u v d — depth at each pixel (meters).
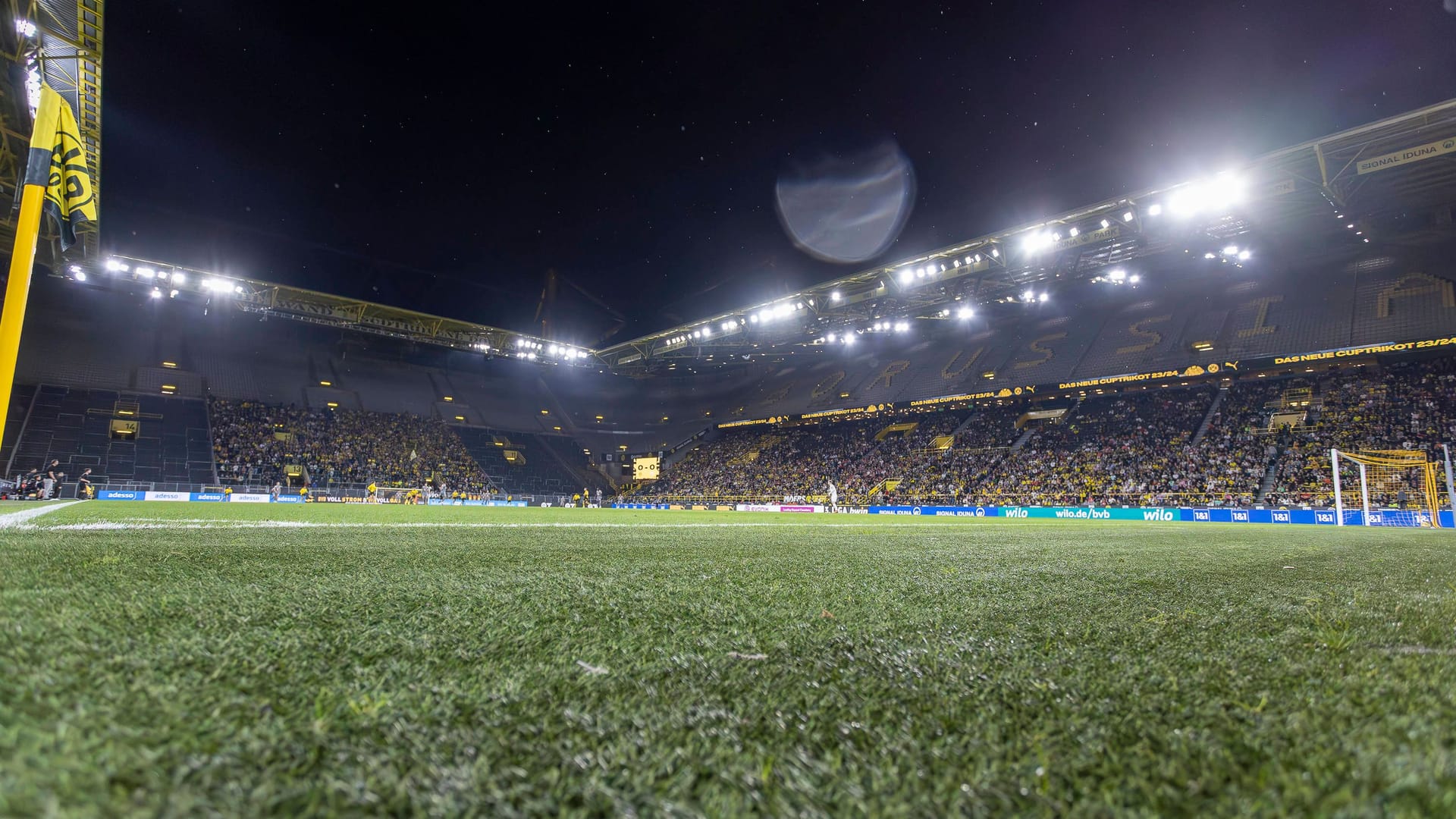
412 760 0.84
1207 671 1.35
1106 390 32.47
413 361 47.50
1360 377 28.06
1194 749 0.92
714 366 47.97
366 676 1.19
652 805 0.74
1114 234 21.86
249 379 38.84
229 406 36.28
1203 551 5.38
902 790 0.79
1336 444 25.86
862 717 1.05
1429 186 19.80
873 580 2.92
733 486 41.97
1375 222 23.28
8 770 0.71
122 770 0.75
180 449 32.78
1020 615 2.01
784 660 1.40
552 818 0.70
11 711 0.90
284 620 1.65
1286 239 26.19
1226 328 32.00
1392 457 23.81
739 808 0.73
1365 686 1.23
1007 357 38.53
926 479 34.97
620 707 1.07
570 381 53.16
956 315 31.56
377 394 43.25
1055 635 1.71
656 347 38.38
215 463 32.88
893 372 43.38
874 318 31.34
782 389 48.19
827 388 45.25
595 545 5.13
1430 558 4.93
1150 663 1.41
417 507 24.41
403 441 40.53
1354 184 18.84
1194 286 36.00
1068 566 3.79
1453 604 2.37
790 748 0.92
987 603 2.26
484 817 0.69
